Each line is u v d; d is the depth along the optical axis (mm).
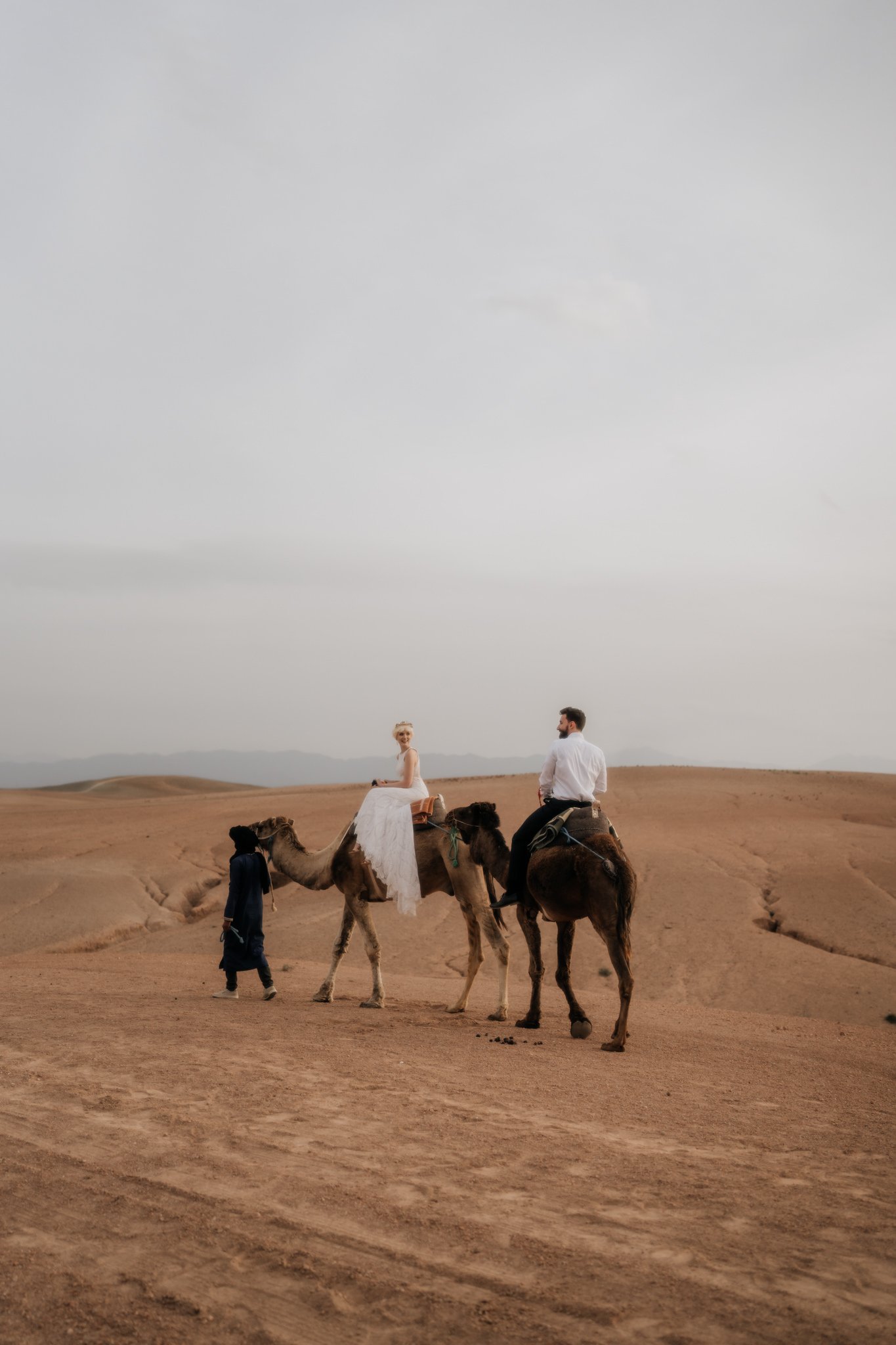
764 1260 4434
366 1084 7711
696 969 20203
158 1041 9164
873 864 28062
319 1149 5930
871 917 23266
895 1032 14562
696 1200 5230
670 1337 3713
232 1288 4102
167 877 29812
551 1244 4566
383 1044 9562
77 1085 7371
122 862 31953
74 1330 3758
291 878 13414
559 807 10859
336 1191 5184
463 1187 5309
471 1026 11359
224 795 63812
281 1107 6863
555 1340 3697
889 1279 4258
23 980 14531
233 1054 8633
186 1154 5758
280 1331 3779
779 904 24734
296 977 16641
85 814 48250
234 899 12914
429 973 20344
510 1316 3879
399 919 24828
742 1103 7883
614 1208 5062
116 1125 6340
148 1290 4070
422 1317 3871
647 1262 4383
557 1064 9031
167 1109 6746
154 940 23969
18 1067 7965
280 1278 4188
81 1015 10711
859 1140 6816
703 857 29516
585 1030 11008
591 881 10188
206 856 32938
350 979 16938
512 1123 6723
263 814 41844
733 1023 13812
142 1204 4961
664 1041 11219
